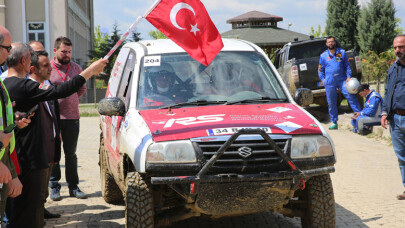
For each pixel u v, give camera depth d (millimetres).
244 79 5590
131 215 4438
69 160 7176
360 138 12586
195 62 5641
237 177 4227
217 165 4301
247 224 5879
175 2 5023
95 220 6113
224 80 5523
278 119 4754
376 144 11703
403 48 6617
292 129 4574
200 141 4340
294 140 4508
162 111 5016
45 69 5133
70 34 39969
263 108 5141
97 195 7453
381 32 36812
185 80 5445
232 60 5773
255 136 4426
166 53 5719
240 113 4895
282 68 17797
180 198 4762
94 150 11867
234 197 4332
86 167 9695
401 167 6902
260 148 4410
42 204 4500
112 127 5926
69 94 4207
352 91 13391
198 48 5086
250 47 6105
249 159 4316
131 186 4488
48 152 5273
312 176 4770
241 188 4312
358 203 6754
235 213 4469
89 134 15008
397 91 6730
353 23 41219
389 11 36750
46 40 36562
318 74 14453
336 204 6727
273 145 4305
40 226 4438
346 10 41062
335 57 13953
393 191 7395
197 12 5078
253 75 5664
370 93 12594
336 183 7961
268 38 33406
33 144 4320
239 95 5402
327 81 14086
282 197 4469
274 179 4316
